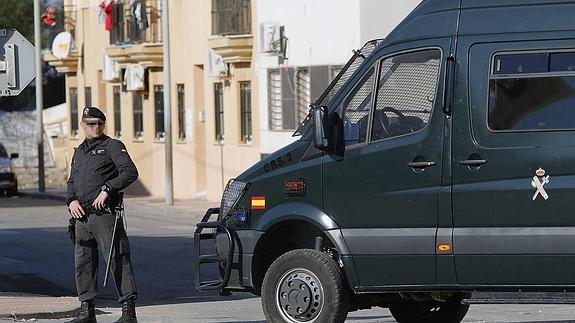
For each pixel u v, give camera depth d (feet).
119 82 305.94
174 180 284.41
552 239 70.74
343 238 75.56
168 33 247.50
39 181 317.01
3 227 205.36
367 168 75.20
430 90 73.82
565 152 70.59
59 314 97.09
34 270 142.82
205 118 272.51
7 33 106.22
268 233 78.43
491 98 72.18
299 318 76.84
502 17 72.54
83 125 82.33
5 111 432.25
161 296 119.44
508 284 72.08
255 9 247.50
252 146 250.98
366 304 81.61
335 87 79.71
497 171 71.87
